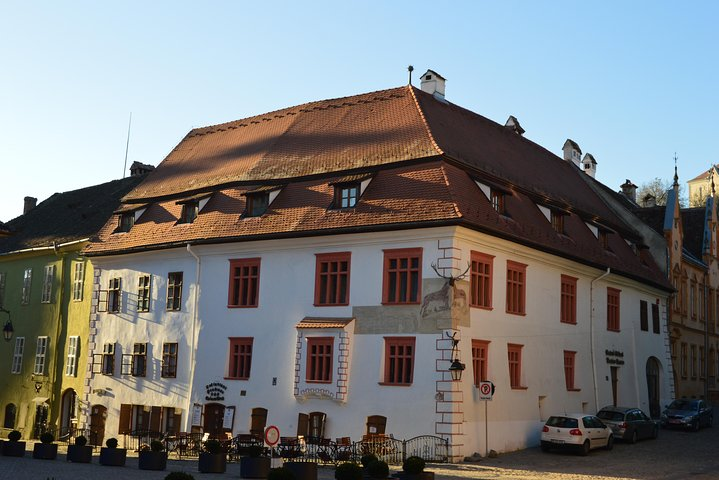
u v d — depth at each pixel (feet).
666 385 156.56
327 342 104.58
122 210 140.36
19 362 156.25
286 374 108.37
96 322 137.18
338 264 107.04
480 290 103.09
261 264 114.73
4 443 93.71
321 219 108.88
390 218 102.01
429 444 94.48
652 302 156.25
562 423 103.96
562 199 137.08
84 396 135.13
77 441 90.38
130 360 129.29
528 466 90.99
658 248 165.17
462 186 106.01
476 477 79.30
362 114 129.18
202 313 120.16
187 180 139.64
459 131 126.72
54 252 153.07
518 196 120.57
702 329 188.44
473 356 100.37
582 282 129.39
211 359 117.29
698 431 134.41
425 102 126.62
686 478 81.41
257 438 101.14
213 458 82.43
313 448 100.94
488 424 100.99
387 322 100.99
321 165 119.65
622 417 116.57
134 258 133.08
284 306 110.83
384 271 102.53
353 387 101.76
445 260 97.91
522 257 112.98
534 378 112.68
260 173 125.80
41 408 148.15
